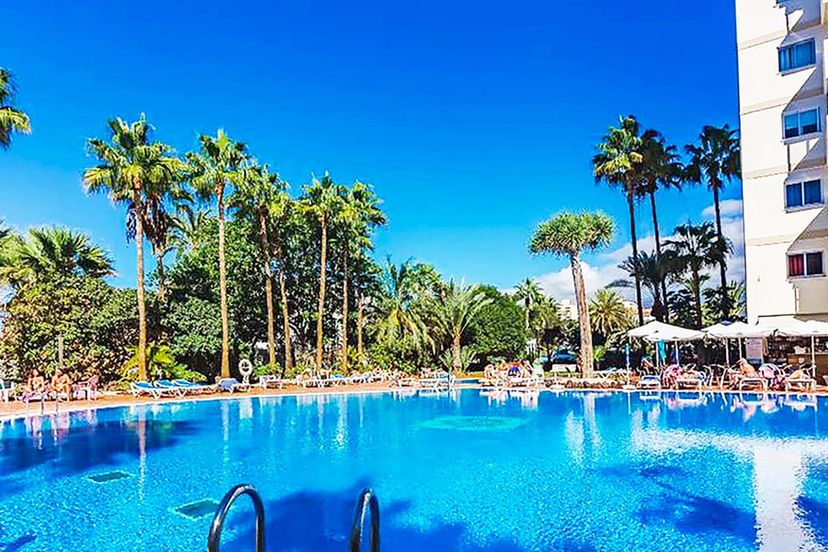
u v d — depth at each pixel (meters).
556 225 30.75
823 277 23.86
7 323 27.83
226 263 35.06
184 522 8.66
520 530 8.13
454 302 40.34
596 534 7.91
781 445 13.45
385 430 17.19
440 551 7.42
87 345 28.34
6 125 20.50
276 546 7.68
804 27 24.80
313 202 34.44
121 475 11.77
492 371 30.23
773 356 25.02
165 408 22.59
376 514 4.18
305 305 40.00
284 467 12.38
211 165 29.53
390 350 38.56
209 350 31.91
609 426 16.77
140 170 25.89
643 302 40.00
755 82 25.86
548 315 55.34
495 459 12.84
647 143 34.72
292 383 30.17
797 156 24.69
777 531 7.86
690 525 8.17
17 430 17.64
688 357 31.23
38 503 9.71
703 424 16.45
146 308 30.72
